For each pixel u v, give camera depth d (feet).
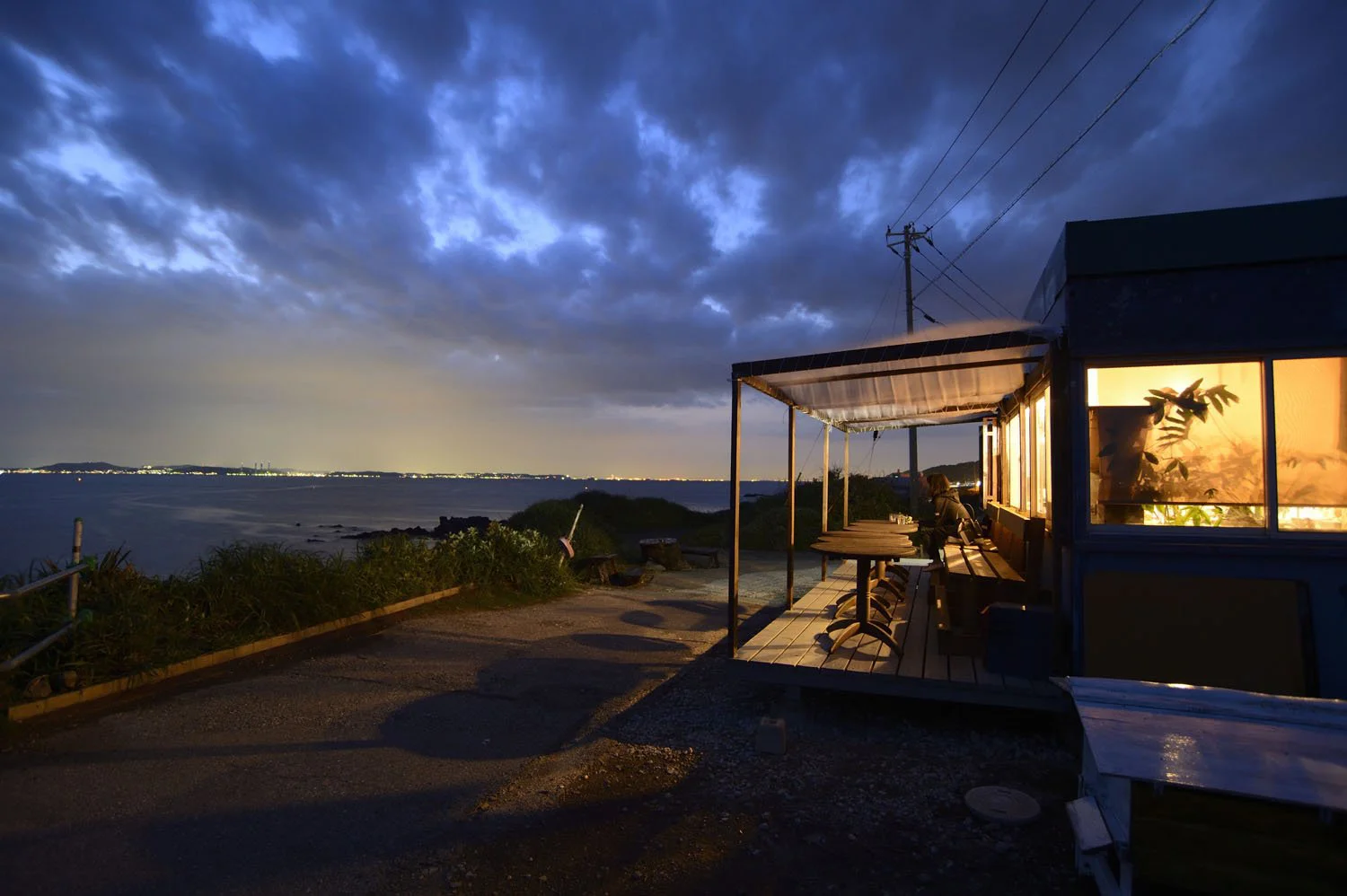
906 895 10.05
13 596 16.55
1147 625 14.78
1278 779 8.34
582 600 35.17
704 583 41.88
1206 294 15.14
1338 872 7.88
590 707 18.33
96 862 10.50
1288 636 14.08
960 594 18.62
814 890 10.20
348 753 14.85
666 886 10.30
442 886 10.26
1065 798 12.94
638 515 92.68
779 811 12.55
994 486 35.01
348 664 21.20
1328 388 14.75
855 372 20.97
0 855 10.52
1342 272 14.53
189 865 10.55
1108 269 15.61
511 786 13.65
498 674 20.89
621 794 13.30
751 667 17.31
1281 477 14.87
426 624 27.20
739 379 19.72
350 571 27.84
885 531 24.11
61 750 14.25
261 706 17.35
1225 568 14.93
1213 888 8.24
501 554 36.68
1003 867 10.71
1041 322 19.15
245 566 24.75
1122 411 15.89
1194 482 15.49
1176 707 10.41
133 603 19.86
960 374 22.90
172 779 13.26
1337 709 10.16
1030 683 15.58
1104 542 15.43
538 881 10.42
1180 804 8.44
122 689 17.70
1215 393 15.43
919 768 14.35
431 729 16.42
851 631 18.37
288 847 11.17
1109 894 9.20
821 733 16.42
